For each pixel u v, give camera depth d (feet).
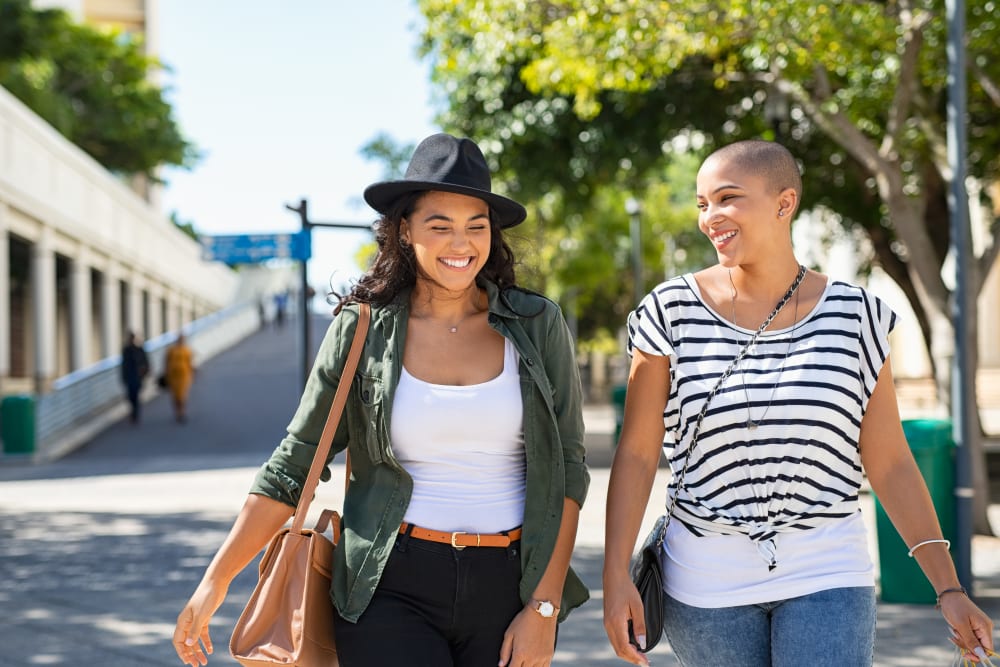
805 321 9.46
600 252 117.08
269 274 205.57
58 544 31.58
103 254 109.70
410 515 9.72
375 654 9.53
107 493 44.06
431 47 51.08
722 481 9.40
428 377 9.89
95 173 102.78
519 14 36.29
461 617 9.70
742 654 9.39
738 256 9.53
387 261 10.16
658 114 50.21
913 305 54.70
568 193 54.54
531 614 9.71
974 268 29.55
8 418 61.21
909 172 48.85
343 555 9.78
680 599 9.59
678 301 9.73
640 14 33.60
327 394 10.07
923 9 32.48
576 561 27.55
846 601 9.16
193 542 31.53
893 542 23.29
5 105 77.87
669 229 120.88
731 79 41.73
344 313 10.12
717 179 9.61
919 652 19.25
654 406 9.80
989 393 83.56
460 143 10.09
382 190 10.04
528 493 9.84
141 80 154.71
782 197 9.59
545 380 9.89
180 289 150.00
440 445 9.73
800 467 9.25
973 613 9.25
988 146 47.91
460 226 9.96
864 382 9.45
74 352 100.48
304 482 10.08
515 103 51.06
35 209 86.63
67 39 135.23
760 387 9.30
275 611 9.66
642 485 9.80
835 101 35.12
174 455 62.69
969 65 35.60
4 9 89.40
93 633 21.45
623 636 9.37
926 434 24.02
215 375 102.01
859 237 63.10
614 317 149.89
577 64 35.63
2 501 42.16
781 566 9.28
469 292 10.31
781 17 32.01
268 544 10.25
